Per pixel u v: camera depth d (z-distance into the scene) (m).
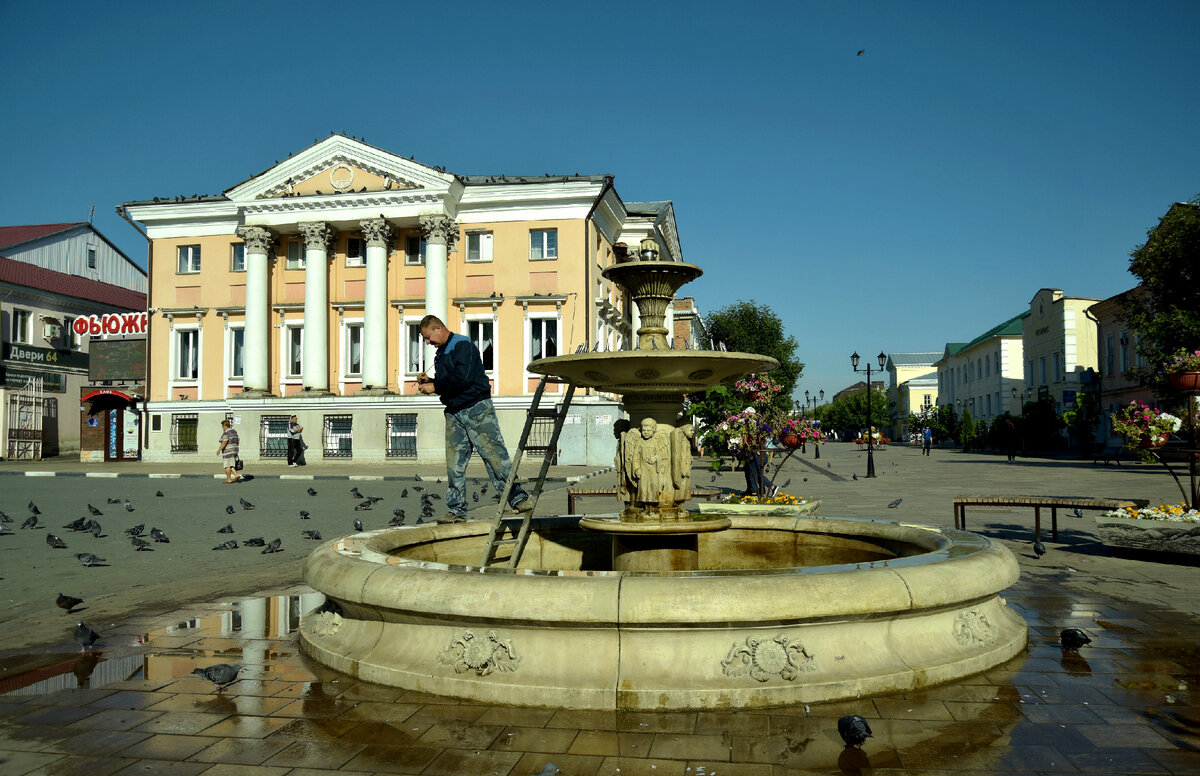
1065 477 24.38
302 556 9.38
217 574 8.13
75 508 15.75
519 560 6.90
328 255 31.67
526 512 6.46
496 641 4.07
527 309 30.17
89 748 3.47
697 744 3.41
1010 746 3.40
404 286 31.30
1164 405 27.95
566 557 7.09
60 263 42.44
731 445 10.86
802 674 3.93
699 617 3.84
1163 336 27.23
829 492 18.89
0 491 20.34
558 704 3.85
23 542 10.52
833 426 114.06
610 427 28.42
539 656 4.01
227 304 32.94
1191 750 3.36
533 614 3.94
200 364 33.12
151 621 5.96
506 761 3.27
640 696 3.79
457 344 6.73
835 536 6.88
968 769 3.17
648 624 3.86
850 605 3.96
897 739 3.46
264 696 4.15
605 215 32.78
